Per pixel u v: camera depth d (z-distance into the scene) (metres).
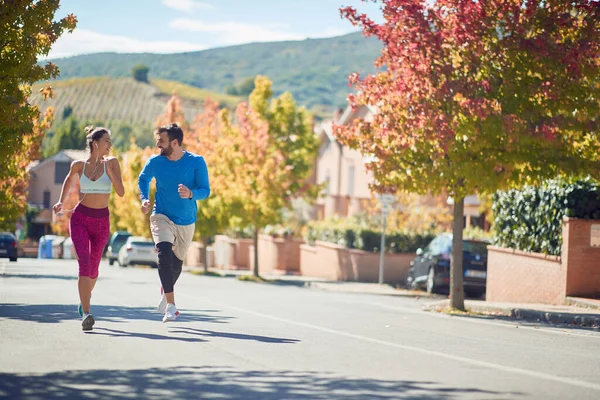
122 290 26.23
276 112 58.78
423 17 23.22
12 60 20.14
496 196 31.53
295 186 58.84
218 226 59.47
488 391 9.25
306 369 10.52
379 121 24.80
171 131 14.77
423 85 23.30
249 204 50.81
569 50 21.75
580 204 26.17
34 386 9.00
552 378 10.32
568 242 25.97
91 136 14.00
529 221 29.05
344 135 25.39
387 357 11.83
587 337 16.61
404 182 24.41
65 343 12.12
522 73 22.16
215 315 17.69
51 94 22.06
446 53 23.22
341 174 80.69
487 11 22.56
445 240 38.44
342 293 36.91
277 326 15.72
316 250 57.22
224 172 53.88
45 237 106.19
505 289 30.48
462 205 25.12
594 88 22.03
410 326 17.20
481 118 21.97
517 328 18.23
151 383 9.31
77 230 13.82
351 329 15.80
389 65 24.94
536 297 28.08
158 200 14.91
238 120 53.81
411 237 49.28
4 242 66.06
